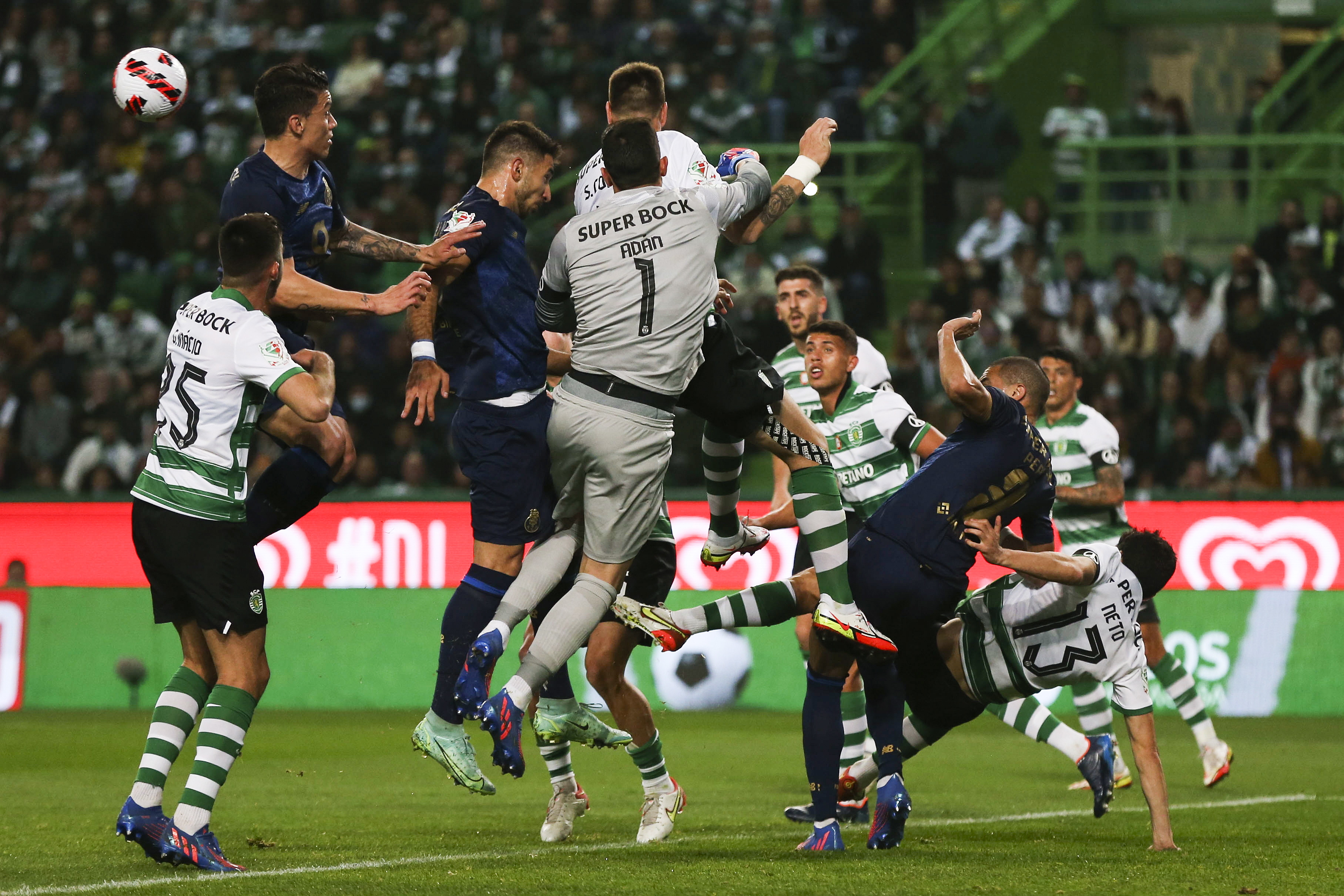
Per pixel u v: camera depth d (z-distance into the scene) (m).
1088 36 67.56
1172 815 22.42
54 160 63.03
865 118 59.59
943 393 48.41
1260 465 46.25
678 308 17.38
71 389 54.31
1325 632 37.66
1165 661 26.39
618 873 16.42
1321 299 48.75
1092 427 28.69
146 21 66.69
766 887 15.45
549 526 18.73
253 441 18.73
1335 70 65.69
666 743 33.25
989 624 18.88
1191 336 48.88
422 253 18.00
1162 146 56.91
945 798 24.58
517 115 59.00
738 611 18.58
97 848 18.69
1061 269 54.75
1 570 41.38
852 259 51.94
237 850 18.58
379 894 15.01
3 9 67.88
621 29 62.19
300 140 19.28
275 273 17.72
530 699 17.25
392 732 35.31
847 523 22.81
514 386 18.48
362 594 40.50
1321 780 27.22
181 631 18.19
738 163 18.95
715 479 19.75
